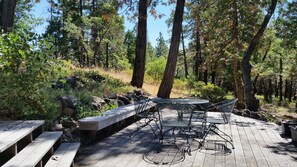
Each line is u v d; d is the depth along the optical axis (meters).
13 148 3.12
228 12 13.51
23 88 4.53
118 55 29.38
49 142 3.67
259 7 12.81
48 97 4.94
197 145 5.10
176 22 10.68
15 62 4.69
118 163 4.02
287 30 14.58
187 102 5.26
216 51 14.71
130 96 8.80
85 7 24.23
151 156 4.39
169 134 5.99
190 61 28.72
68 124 5.33
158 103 5.34
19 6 21.61
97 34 23.39
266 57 23.97
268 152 4.73
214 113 7.99
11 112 4.50
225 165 4.02
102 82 9.13
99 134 5.75
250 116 9.60
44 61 4.84
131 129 6.48
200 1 14.02
